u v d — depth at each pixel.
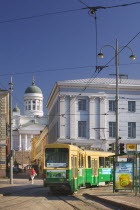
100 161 35.00
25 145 176.88
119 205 17.17
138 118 64.00
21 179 60.41
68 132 62.03
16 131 178.25
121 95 63.72
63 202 20.20
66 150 25.83
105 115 63.16
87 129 62.69
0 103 55.34
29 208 17.16
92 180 32.66
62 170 25.56
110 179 37.16
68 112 62.31
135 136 63.69
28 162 146.50
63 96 62.34
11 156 42.38
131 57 34.38
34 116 183.12
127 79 68.62
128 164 24.47
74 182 26.41
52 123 73.62
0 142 54.91
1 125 55.06
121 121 63.53
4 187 36.34
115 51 33.56
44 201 20.89
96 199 21.52
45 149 26.12
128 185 24.50
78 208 17.06
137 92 64.25
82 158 29.92
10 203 19.80
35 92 187.75
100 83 63.03
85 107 63.09
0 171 54.84
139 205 15.88
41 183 46.62
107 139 62.81
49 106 81.69
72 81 63.91
